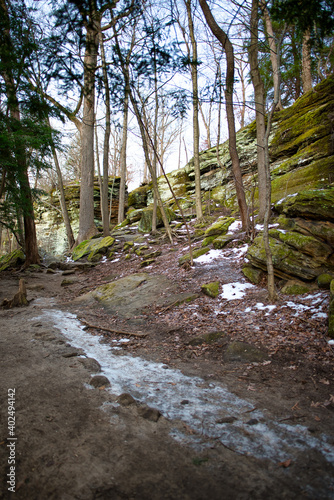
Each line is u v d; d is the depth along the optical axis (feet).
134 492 6.94
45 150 40.81
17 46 25.54
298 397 11.05
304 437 8.82
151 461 7.93
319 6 14.90
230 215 45.98
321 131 42.29
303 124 45.75
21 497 6.79
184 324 19.49
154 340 17.92
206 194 61.00
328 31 16.02
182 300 23.13
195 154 47.01
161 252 39.19
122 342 17.65
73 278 40.01
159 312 22.25
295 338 15.49
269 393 11.44
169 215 53.72
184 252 35.70
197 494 6.89
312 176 39.14
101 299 27.78
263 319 18.12
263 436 8.92
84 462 7.88
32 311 25.40
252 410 10.30
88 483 7.20
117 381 12.51
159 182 77.20
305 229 23.07
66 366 14.02
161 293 25.96
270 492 6.92
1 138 34.47
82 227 60.23
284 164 44.93
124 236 53.78
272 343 15.43
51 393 11.44
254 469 7.63
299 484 7.14
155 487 7.09
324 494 6.83
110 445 8.55
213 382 12.48
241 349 15.08
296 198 24.63
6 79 33.14
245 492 6.93
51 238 84.58
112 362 14.74
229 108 31.48
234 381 12.52
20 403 10.69
